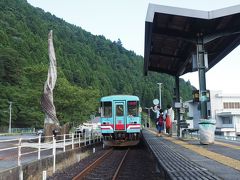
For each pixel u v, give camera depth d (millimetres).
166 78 165125
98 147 32406
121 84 158000
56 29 166000
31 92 43906
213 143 21609
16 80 95562
